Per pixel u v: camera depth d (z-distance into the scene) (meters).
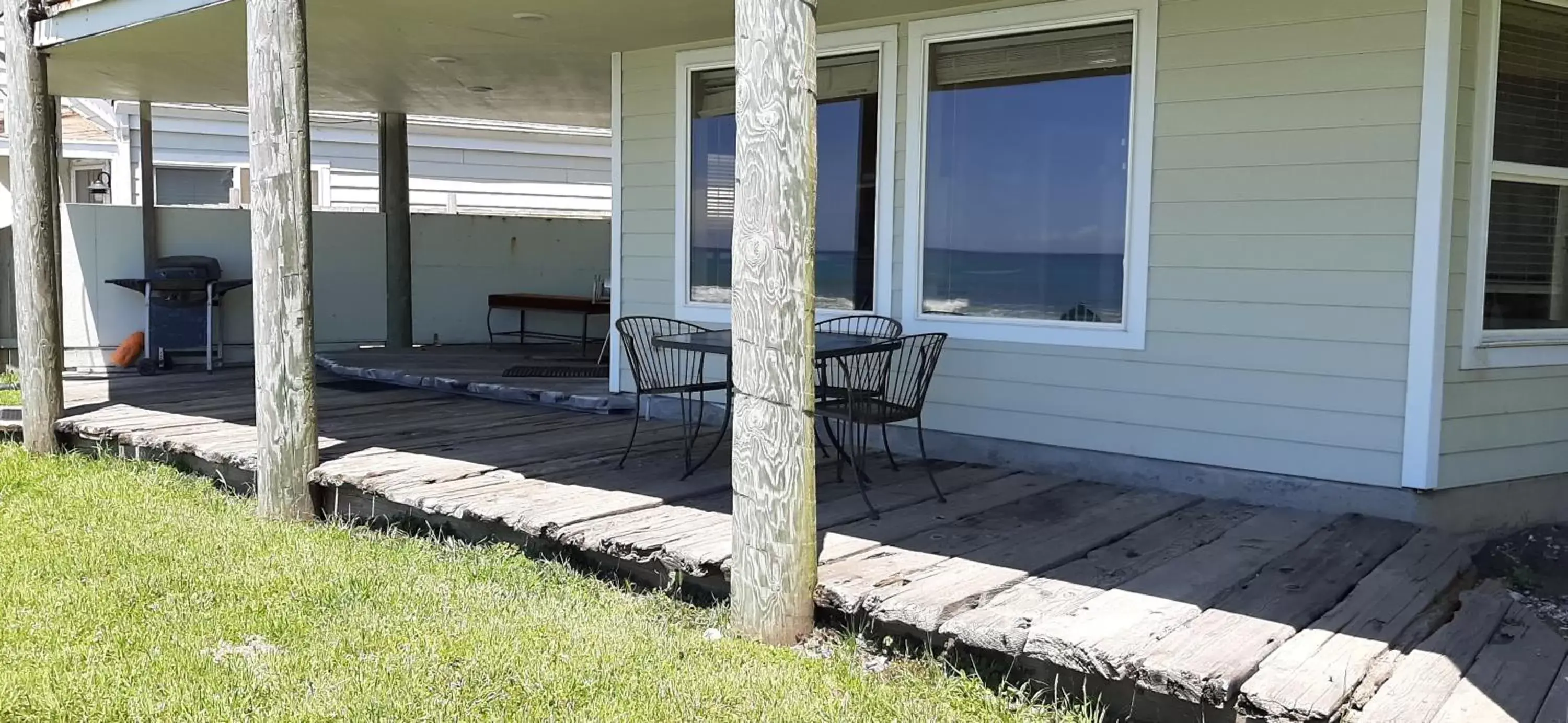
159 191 10.58
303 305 4.56
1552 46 4.23
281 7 4.41
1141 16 4.52
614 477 4.64
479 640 3.20
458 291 10.49
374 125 11.23
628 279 6.49
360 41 6.09
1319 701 2.41
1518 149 4.20
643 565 3.60
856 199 5.48
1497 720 2.44
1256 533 3.86
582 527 3.79
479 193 11.76
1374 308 4.09
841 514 4.10
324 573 3.81
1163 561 3.50
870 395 4.63
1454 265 4.03
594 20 5.46
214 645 3.19
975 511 4.16
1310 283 4.22
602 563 3.84
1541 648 2.88
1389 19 3.98
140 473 5.45
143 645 3.16
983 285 5.10
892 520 4.02
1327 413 4.22
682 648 3.13
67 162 10.74
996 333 5.03
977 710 2.79
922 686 2.92
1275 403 4.33
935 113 5.19
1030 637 2.78
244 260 9.45
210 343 8.77
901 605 3.03
